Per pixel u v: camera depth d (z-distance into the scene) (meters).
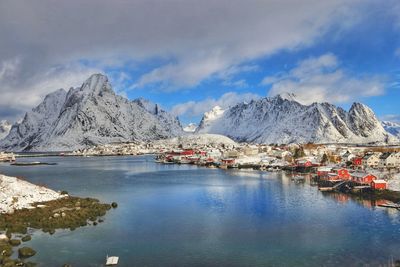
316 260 59.47
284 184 146.38
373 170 152.50
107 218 88.06
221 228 78.38
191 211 95.38
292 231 75.44
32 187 107.75
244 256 61.66
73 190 135.25
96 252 63.97
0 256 60.47
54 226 78.75
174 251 64.38
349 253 62.19
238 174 193.75
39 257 61.50
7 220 79.31
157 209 98.31
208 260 60.16
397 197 105.50
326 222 81.88
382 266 56.72
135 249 65.50
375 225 78.69
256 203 104.75
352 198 111.00
